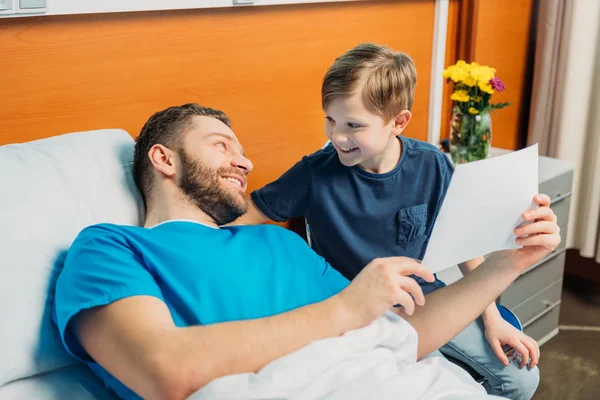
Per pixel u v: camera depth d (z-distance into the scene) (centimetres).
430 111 259
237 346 102
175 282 116
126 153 147
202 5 173
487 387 162
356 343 111
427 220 162
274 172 208
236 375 100
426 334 130
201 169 134
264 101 199
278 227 141
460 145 236
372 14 224
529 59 299
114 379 112
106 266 109
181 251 120
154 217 137
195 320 113
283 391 101
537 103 283
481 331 159
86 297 105
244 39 189
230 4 179
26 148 134
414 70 151
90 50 158
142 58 168
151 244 119
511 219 124
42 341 113
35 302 115
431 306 132
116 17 160
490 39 272
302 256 137
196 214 136
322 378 106
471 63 253
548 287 244
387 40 232
